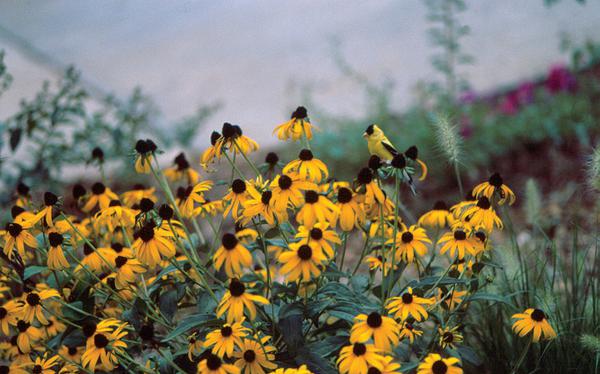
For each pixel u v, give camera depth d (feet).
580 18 24.62
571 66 18.86
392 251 7.98
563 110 17.70
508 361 9.74
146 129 19.10
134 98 17.70
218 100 24.22
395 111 20.62
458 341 8.66
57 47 29.76
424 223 9.45
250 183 8.30
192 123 20.89
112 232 9.89
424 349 8.75
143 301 8.70
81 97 15.26
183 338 9.17
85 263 8.97
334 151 17.65
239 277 8.14
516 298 10.12
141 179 18.24
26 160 18.79
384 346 7.02
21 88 25.48
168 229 8.56
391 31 27.12
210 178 19.12
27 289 9.05
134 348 8.96
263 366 7.51
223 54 27.84
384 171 7.72
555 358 9.50
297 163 8.18
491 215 8.30
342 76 24.23
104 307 9.52
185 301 10.23
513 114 18.51
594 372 9.27
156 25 31.76
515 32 24.71
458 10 18.33
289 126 8.68
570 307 10.19
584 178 15.43
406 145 17.52
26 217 8.66
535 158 17.28
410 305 7.73
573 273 10.12
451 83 18.54
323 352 7.68
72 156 15.56
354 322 7.67
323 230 7.65
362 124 18.61
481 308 10.12
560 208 15.14
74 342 8.36
